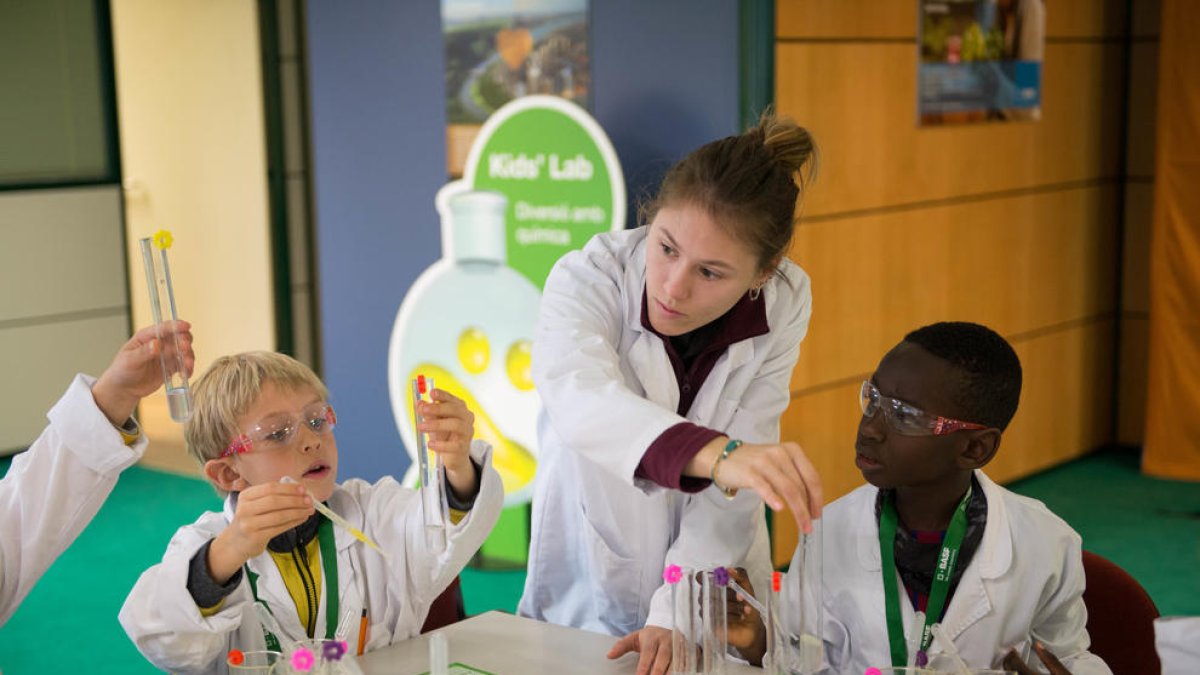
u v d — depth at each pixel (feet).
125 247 21.59
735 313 6.46
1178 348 19.08
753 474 4.89
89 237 21.20
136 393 5.93
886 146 15.58
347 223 17.13
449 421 6.02
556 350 5.94
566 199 14.08
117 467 5.96
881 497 6.26
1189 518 17.15
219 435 6.34
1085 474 19.51
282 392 6.39
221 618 5.76
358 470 17.51
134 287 22.59
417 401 6.05
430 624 6.94
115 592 14.49
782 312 6.70
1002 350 5.91
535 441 14.43
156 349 5.81
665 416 5.30
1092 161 19.66
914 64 15.81
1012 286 18.28
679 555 6.48
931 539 6.14
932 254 16.62
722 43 13.53
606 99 14.53
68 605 14.03
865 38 14.98
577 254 6.64
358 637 6.32
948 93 16.49
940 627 5.41
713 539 6.47
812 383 15.06
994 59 17.22
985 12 16.93
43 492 5.90
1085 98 19.30
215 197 20.25
